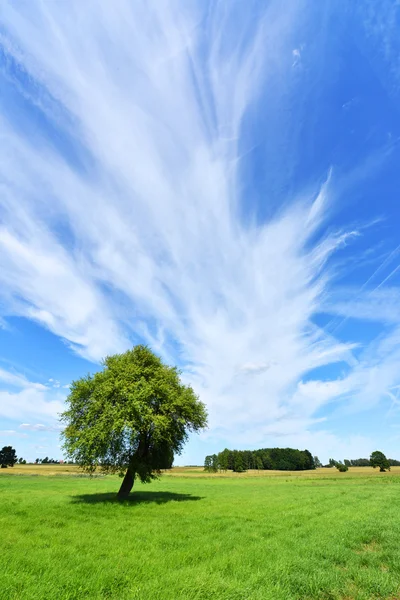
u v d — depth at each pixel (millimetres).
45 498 28359
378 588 8523
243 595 7672
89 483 53812
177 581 8305
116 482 57781
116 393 28016
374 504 27328
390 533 14789
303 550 11789
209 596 7543
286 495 36812
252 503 27828
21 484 48656
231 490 46094
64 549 11336
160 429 28219
